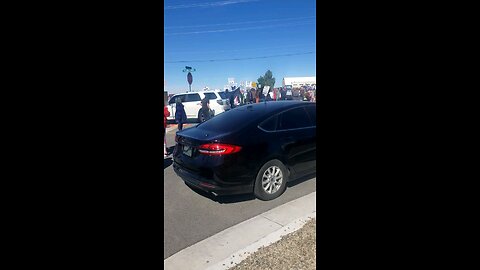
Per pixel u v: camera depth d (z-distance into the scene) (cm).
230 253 254
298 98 1717
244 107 423
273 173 375
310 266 223
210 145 345
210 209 352
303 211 330
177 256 252
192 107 1488
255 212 339
